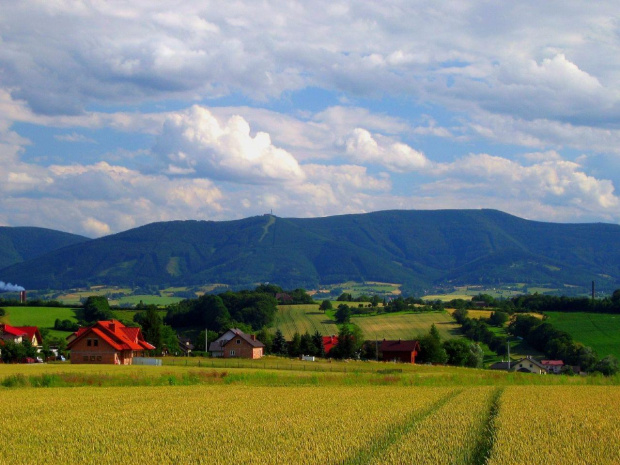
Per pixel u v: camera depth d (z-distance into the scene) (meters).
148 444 27.45
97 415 36.53
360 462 23.80
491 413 37.53
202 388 56.12
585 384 69.94
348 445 26.58
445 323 197.38
